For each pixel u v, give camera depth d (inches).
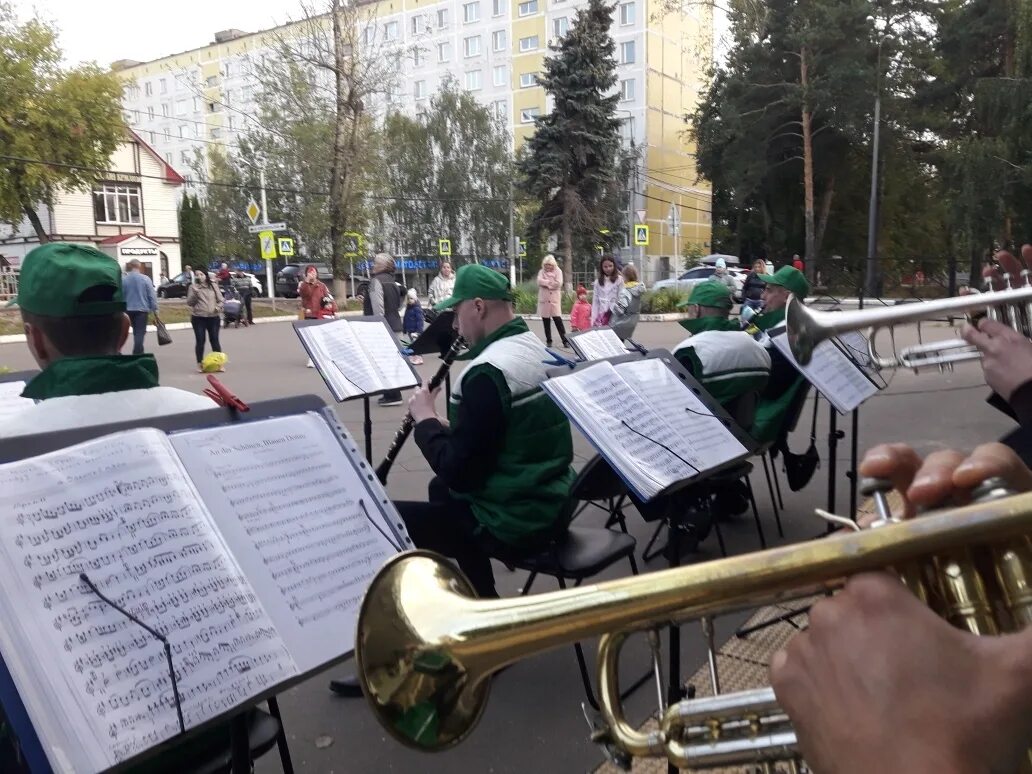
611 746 41.7
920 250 1262.3
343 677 110.5
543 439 102.8
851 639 25.1
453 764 93.5
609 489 113.1
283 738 77.3
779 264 1268.5
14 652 44.6
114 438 54.6
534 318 735.1
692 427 96.8
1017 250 754.8
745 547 158.2
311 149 983.0
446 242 1074.1
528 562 102.7
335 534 62.1
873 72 1042.1
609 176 1120.8
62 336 69.5
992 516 27.5
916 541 27.8
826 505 182.5
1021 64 753.6
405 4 1907.0
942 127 1088.8
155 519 53.1
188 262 1344.7
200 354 411.8
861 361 139.9
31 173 842.8
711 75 1251.2
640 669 112.3
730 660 114.0
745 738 37.0
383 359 154.1
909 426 255.6
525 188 1129.4
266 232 870.4
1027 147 744.3
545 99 1753.2
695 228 1716.3
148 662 48.6
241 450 60.9
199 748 61.6
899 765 22.7
